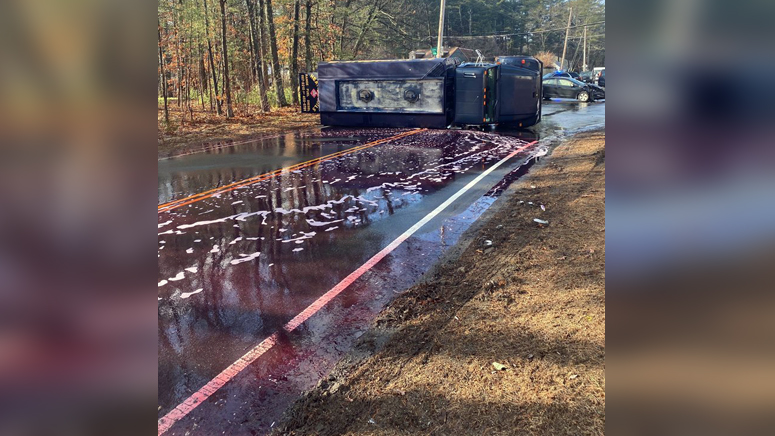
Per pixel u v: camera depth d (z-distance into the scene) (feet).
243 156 37.93
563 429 7.57
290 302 13.44
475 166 31.89
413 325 11.68
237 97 78.89
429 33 161.48
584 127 50.47
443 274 14.73
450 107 52.19
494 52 196.95
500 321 11.35
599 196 21.71
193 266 16.24
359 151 39.42
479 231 18.54
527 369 9.31
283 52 91.71
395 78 51.65
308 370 10.19
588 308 11.41
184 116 64.90
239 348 11.21
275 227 20.17
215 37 66.44
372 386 9.37
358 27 101.91
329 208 22.77
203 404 9.23
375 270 15.39
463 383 9.09
